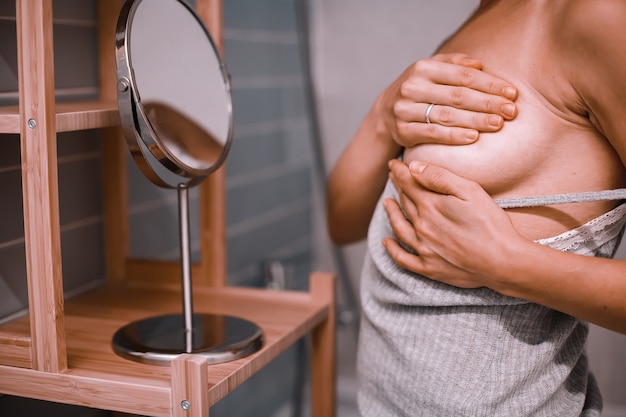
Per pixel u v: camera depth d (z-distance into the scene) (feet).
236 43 5.18
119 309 3.45
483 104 2.50
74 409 3.41
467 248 2.45
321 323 3.60
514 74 2.53
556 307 2.46
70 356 2.85
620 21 2.23
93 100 3.63
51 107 2.52
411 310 2.77
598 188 2.52
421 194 2.60
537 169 2.51
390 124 2.92
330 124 6.22
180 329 3.05
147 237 4.08
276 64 5.85
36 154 2.53
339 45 6.12
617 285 2.38
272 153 5.81
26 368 2.68
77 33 3.54
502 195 2.56
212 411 4.67
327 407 3.66
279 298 3.64
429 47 5.94
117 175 3.78
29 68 2.49
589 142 2.48
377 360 2.95
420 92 2.65
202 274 3.74
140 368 2.72
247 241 5.42
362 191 3.29
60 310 2.64
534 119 2.48
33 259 2.60
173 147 2.78
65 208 3.58
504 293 2.49
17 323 3.09
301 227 6.34
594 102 2.36
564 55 2.40
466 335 2.63
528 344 2.63
